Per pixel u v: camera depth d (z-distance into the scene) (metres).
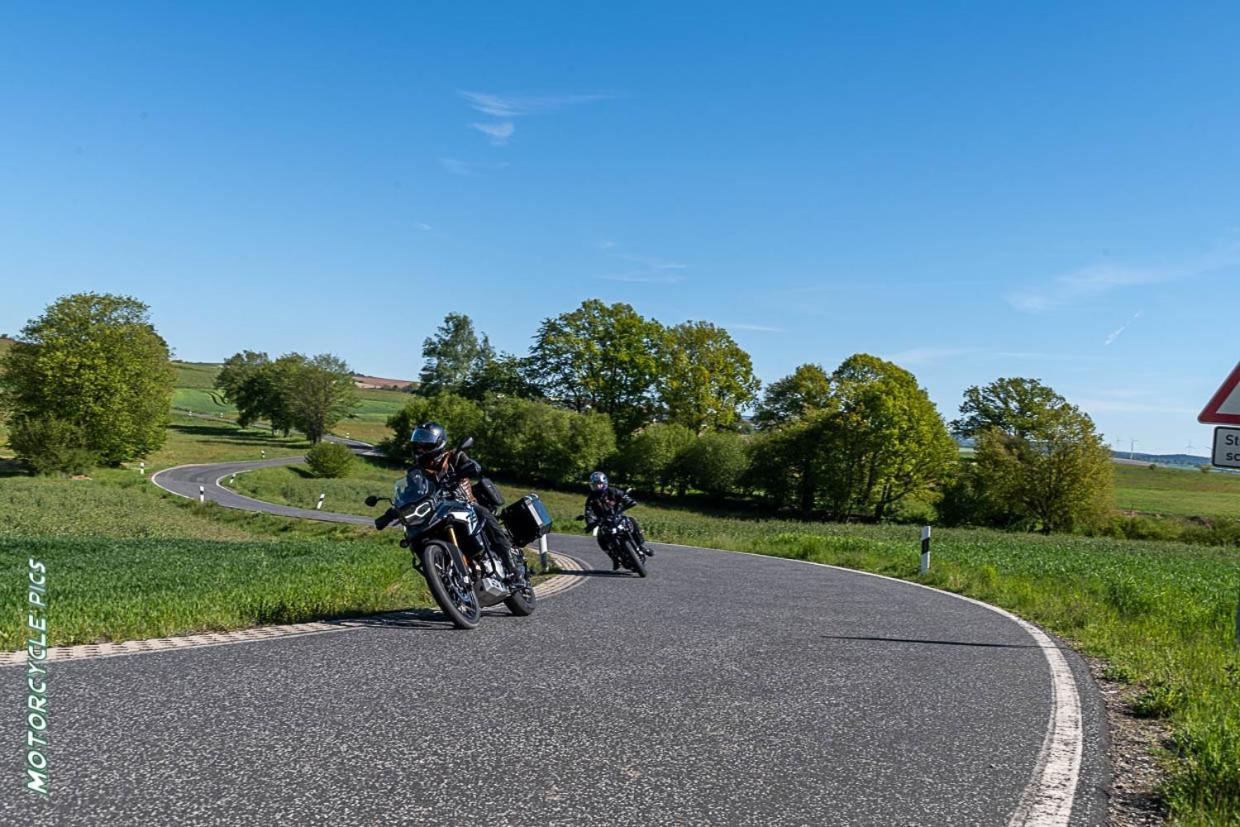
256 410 115.81
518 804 3.54
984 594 13.16
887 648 7.61
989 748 4.68
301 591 8.90
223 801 3.44
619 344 72.88
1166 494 87.31
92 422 67.88
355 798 3.53
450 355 107.88
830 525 49.62
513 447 74.44
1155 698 5.86
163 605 7.70
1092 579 16.20
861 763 4.30
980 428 65.75
